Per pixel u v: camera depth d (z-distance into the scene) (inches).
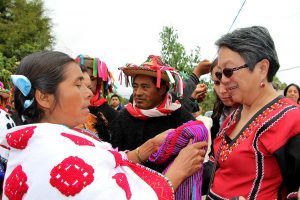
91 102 118.8
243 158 66.9
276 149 63.0
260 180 65.6
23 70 62.4
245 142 67.4
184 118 106.9
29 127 58.5
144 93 106.9
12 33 926.4
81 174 53.6
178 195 77.7
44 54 63.1
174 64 298.5
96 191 53.6
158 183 65.7
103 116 120.7
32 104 62.0
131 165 69.4
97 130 117.2
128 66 106.0
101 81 121.8
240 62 67.4
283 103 67.4
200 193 79.2
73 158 54.4
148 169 68.6
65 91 61.7
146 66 102.4
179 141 79.0
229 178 69.6
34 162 54.9
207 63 130.1
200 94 129.5
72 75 62.7
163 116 106.6
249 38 67.2
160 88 107.8
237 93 69.3
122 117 114.6
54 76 61.1
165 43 308.3
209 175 82.3
